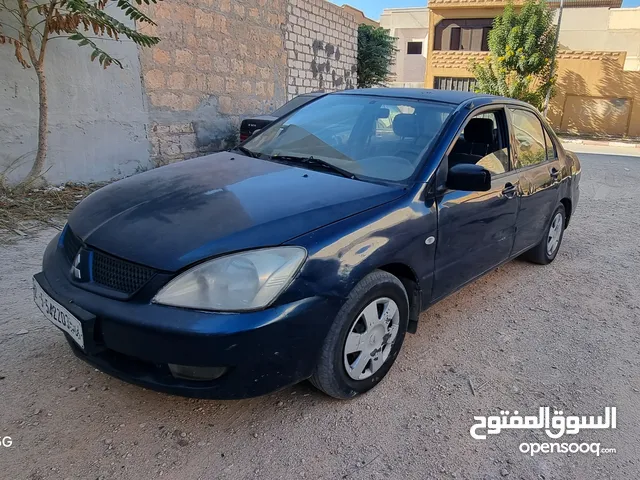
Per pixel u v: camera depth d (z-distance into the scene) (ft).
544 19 63.82
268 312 6.95
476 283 14.66
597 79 70.95
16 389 8.47
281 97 35.94
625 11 78.23
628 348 11.26
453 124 10.61
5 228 16.29
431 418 8.48
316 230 7.68
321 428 8.05
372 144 10.71
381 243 8.34
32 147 20.31
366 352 8.66
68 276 7.84
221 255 7.02
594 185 32.22
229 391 7.07
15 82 19.42
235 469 7.12
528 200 13.09
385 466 7.36
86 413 8.04
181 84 26.68
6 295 11.80
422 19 114.52
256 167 10.25
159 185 9.29
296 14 36.27
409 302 9.75
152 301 6.90
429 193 9.52
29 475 6.76
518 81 63.67
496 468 7.49
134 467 7.03
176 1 25.46
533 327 12.03
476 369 10.05
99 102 22.52
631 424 8.68
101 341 7.18
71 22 17.95
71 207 18.95
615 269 16.47
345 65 45.21
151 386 7.11
